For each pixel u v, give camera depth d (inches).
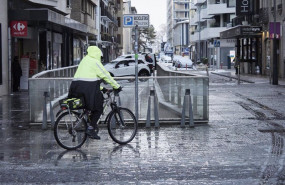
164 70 813.2
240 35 1656.0
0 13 821.9
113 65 1375.5
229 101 702.5
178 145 365.7
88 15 1968.5
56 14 981.8
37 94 463.5
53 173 279.7
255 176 268.5
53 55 1245.7
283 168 287.6
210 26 3041.3
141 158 319.9
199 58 3595.0
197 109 475.8
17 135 418.6
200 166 294.7
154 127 456.4
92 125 353.1
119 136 372.2
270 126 460.8
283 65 1406.3
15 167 296.0
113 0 3476.9
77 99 346.3
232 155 327.0
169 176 270.1
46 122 451.5
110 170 286.2
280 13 1409.9
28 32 1013.8
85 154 335.0
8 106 650.8
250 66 1803.6
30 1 986.1
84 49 1836.9
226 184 252.1
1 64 829.2
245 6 1743.4
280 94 821.2
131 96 468.1
